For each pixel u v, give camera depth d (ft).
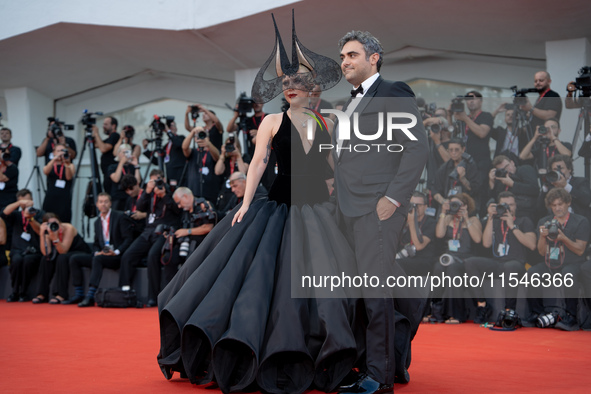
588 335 14.65
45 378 8.65
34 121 34.30
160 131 27.30
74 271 23.77
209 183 25.36
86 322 17.04
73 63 31.71
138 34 27.84
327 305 7.69
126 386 8.10
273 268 8.29
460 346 12.37
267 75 9.31
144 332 14.64
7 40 28.94
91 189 29.14
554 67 23.57
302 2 22.90
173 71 32.83
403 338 8.18
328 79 9.08
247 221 8.94
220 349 7.65
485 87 27.40
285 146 9.08
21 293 25.20
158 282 22.15
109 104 35.94
